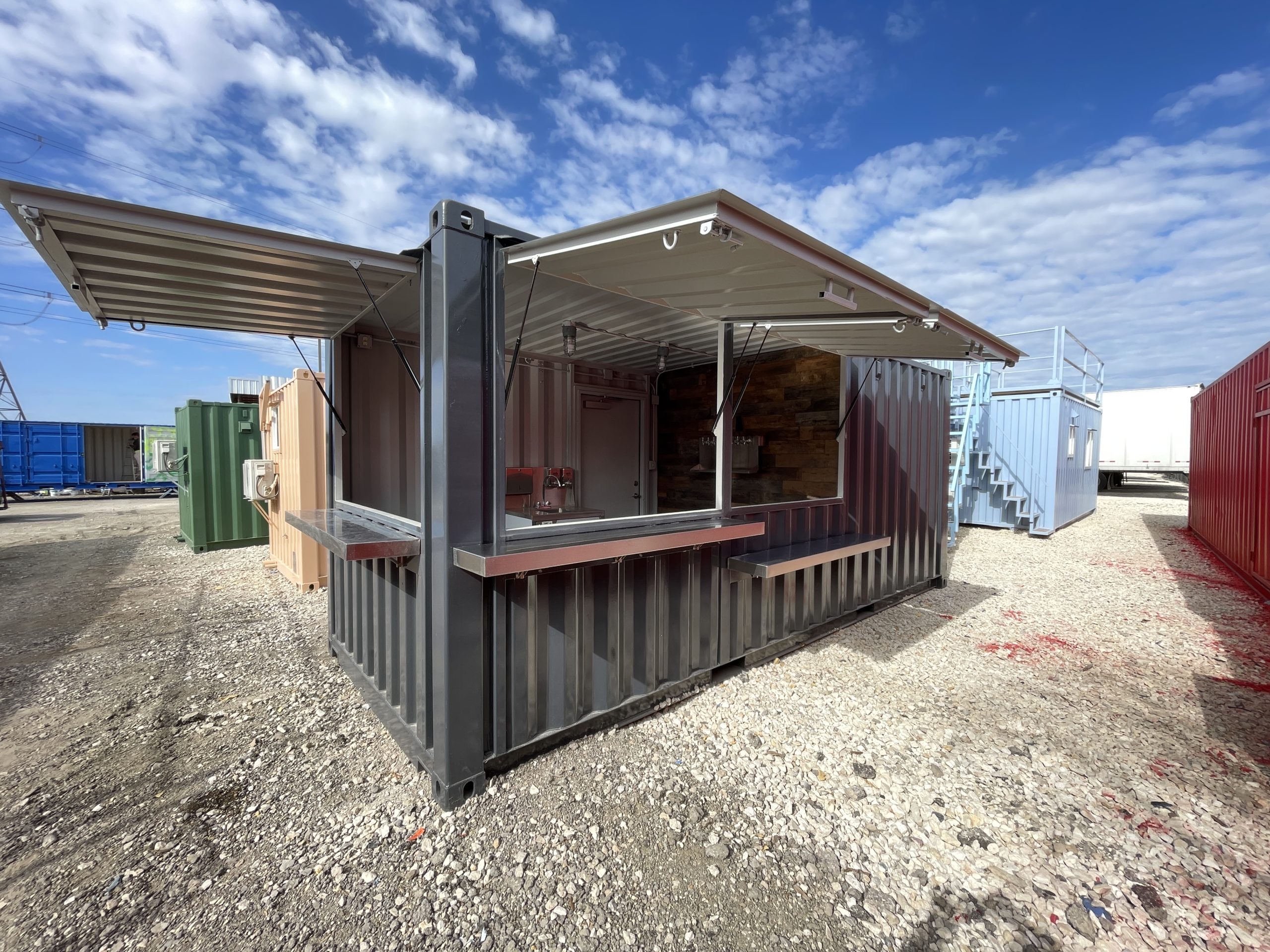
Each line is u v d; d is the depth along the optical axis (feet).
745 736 9.02
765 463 17.62
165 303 9.22
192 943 5.18
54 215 5.58
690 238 6.19
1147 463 49.01
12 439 51.93
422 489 7.51
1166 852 6.48
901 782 7.83
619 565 9.14
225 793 7.54
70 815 7.09
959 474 27.07
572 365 19.03
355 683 10.70
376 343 13.25
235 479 26.27
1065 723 9.56
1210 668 12.07
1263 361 18.88
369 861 6.24
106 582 19.66
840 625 15.05
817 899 5.77
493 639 7.56
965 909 5.66
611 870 6.13
